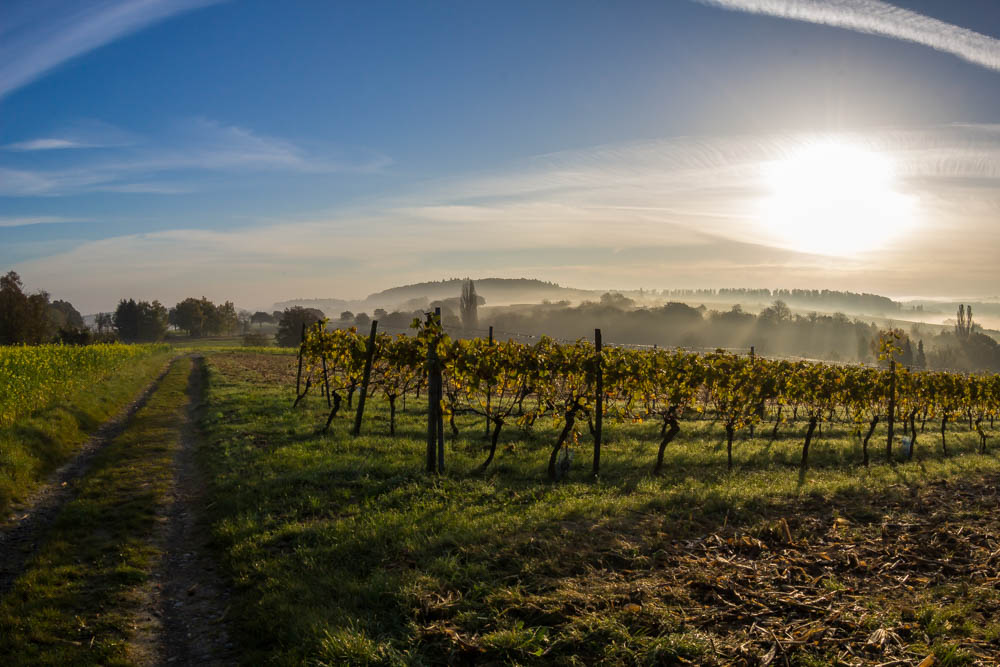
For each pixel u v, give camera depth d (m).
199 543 7.98
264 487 9.55
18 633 5.41
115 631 5.61
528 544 6.90
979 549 7.20
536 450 14.20
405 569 6.37
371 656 4.68
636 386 13.73
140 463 12.13
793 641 4.90
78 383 19.91
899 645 4.87
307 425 15.76
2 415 12.90
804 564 6.78
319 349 19.62
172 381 29.72
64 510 8.98
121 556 7.32
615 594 5.66
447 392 14.27
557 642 4.84
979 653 4.72
